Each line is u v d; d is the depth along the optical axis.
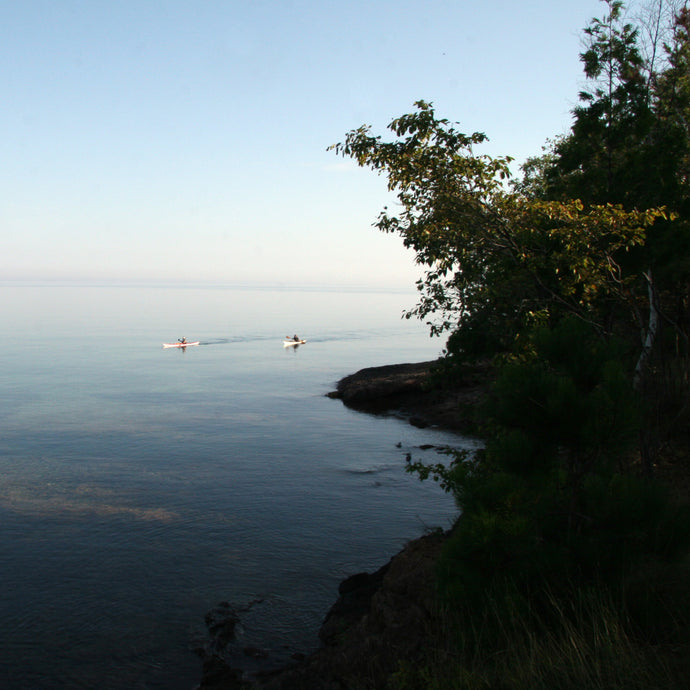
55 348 101.06
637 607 6.40
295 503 24.27
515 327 12.16
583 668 5.64
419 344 119.88
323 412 45.22
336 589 16.58
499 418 7.12
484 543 6.58
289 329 162.38
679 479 11.18
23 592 16.77
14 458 31.58
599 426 6.61
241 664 12.91
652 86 12.79
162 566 18.38
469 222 11.86
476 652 6.63
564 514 7.05
